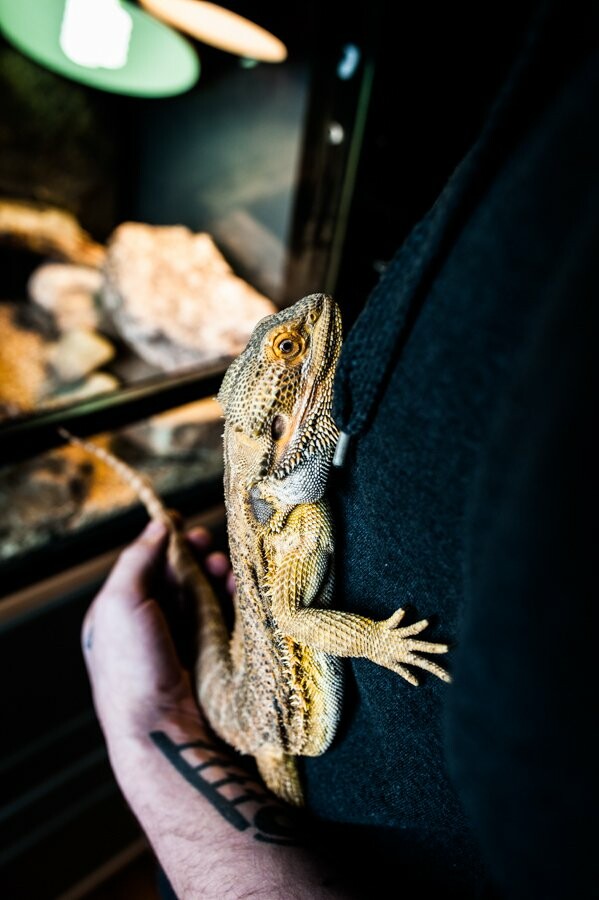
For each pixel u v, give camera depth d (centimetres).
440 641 20
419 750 21
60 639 47
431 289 15
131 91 50
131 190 80
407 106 46
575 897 11
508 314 13
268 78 54
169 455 57
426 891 23
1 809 50
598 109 11
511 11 44
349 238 53
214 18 42
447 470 16
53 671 47
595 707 10
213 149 64
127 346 66
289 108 53
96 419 44
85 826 57
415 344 15
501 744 12
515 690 11
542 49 12
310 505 28
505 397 12
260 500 28
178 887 26
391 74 45
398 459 17
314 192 55
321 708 28
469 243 13
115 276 65
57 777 52
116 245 67
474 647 11
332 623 24
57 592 46
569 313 10
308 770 30
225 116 60
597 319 10
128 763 32
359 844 26
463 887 22
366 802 25
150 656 34
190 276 65
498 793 12
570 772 11
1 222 73
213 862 26
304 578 27
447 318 14
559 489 10
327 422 28
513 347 13
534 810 11
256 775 34
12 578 45
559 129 11
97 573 48
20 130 73
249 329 61
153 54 46
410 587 20
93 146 76
